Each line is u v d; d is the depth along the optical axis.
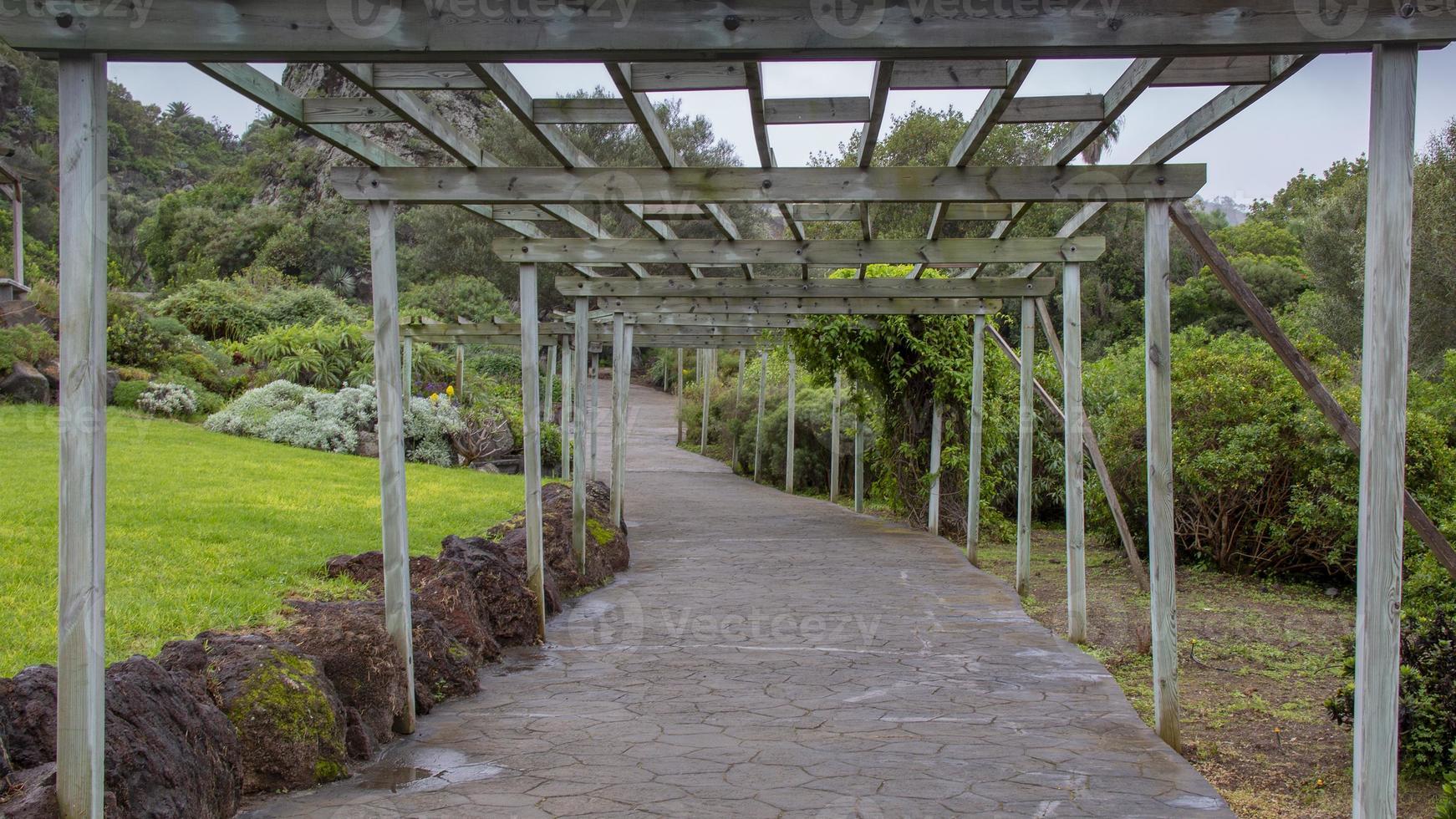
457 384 20.25
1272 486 9.44
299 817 3.49
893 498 13.52
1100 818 3.60
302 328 21.41
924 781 3.97
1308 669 6.11
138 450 12.27
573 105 4.30
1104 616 7.73
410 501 10.91
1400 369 2.86
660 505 15.69
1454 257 14.70
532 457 6.75
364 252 37.00
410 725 4.57
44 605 4.86
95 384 2.91
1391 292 2.86
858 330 12.92
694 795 3.79
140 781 3.01
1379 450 2.89
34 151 38.22
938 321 12.73
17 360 13.95
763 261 7.02
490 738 4.51
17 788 2.84
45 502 7.46
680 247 7.05
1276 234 28.88
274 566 6.35
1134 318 26.03
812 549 10.97
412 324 17.03
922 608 7.71
